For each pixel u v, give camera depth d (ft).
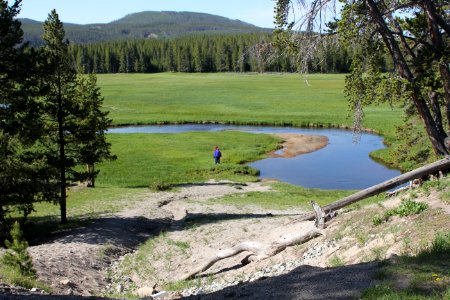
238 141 199.62
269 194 115.55
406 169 149.07
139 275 57.06
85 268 56.80
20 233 44.88
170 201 108.06
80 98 114.11
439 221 39.06
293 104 319.06
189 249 64.03
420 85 60.29
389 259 32.65
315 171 152.15
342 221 51.16
